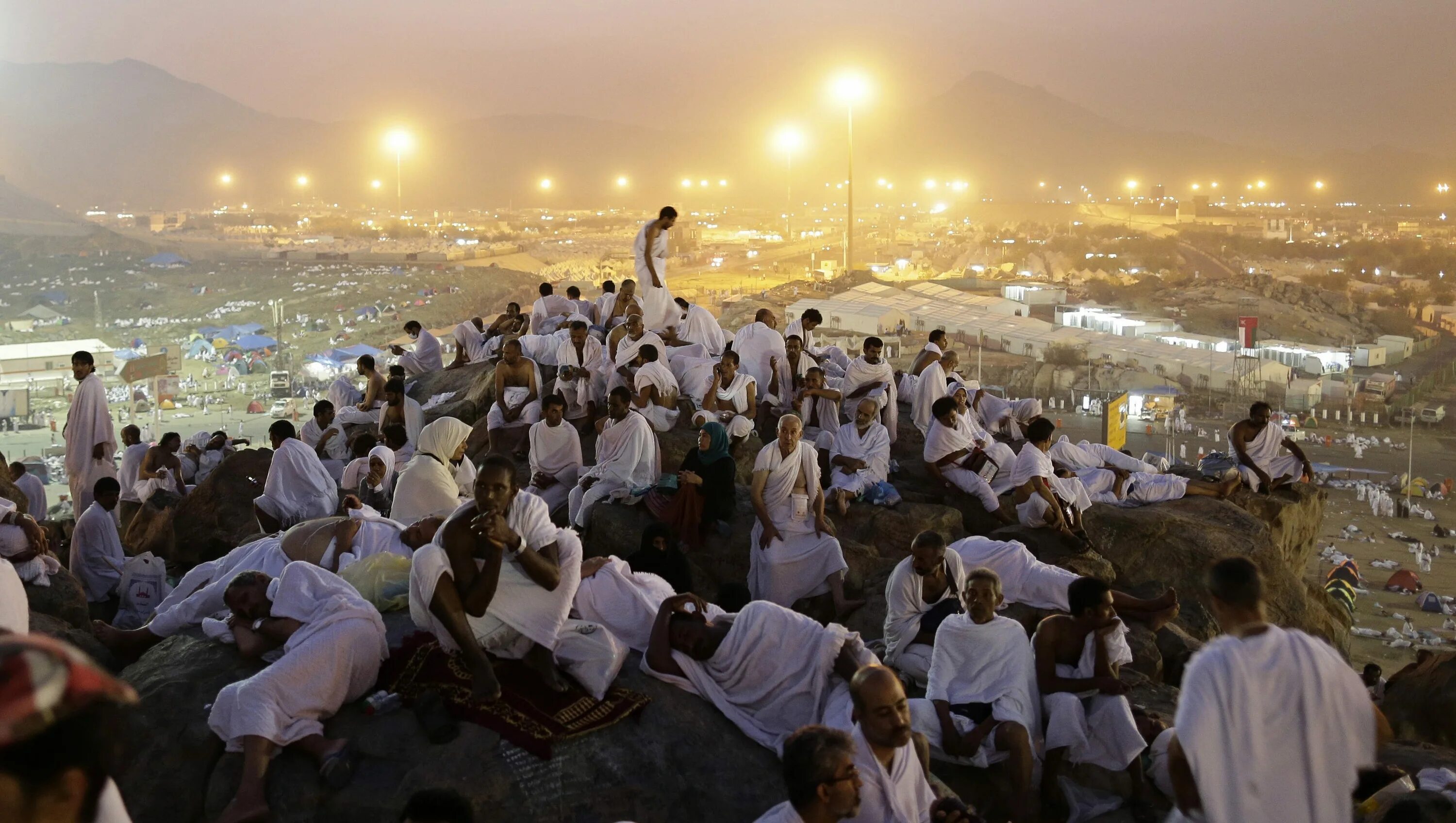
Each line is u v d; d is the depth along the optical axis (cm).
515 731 509
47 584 820
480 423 1355
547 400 1048
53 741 162
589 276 10000
